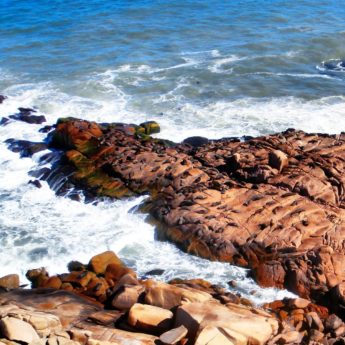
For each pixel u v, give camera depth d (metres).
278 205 24.09
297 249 22.22
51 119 35.00
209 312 17.12
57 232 25.06
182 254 23.73
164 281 22.06
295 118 35.25
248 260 22.70
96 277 21.70
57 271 22.86
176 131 33.53
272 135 29.58
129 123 34.38
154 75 41.69
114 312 19.03
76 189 27.67
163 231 24.66
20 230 25.12
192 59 44.69
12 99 37.69
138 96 38.34
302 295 21.31
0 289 21.03
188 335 16.67
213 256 23.17
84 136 29.86
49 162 29.86
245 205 24.31
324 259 21.64
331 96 38.44
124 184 27.14
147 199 26.22
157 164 27.42
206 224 23.75
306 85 40.25
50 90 39.25
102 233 25.00
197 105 37.03
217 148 28.84
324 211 23.64
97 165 28.34
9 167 29.94
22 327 16.48
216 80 40.81
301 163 26.36
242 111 36.16
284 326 18.02
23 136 32.66
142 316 17.59
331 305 20.62
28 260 23.38
